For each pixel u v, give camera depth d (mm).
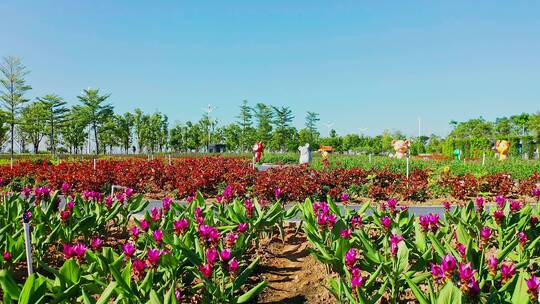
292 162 39438
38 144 66375
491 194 13078
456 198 12344
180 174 14008
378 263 4027
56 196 5949
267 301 4547
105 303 2941
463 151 49406
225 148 70562
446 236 4965
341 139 77562
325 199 11758
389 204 5828
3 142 57656
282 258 5875
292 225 7410
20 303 2873
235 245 4629
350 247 4340
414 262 4559
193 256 3955
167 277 3928
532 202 11836
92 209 6297
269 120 69312
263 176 13328
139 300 3219
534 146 51625
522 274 3127
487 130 66812
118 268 3695
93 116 63344
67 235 5266
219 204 6617
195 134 73188
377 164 23594
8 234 4859
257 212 6176
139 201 6645
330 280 3793
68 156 42938
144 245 4910
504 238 4723
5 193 6402
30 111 60219
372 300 3277
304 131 74438
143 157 43375
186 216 5570
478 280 3469
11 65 54125
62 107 60750
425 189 12492
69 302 3361
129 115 69688
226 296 3609
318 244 4422
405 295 4352
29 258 3639
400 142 31406
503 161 26578
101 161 22234
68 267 3443
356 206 11156
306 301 4516
